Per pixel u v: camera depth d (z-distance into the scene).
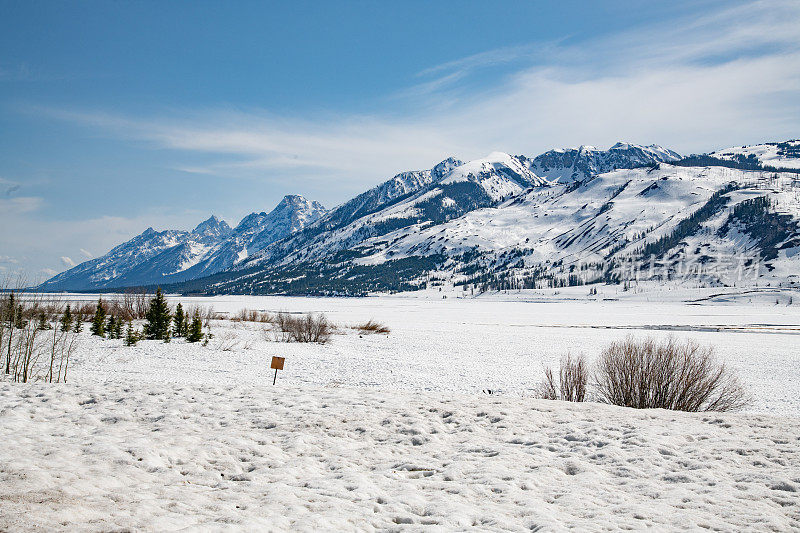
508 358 30.89
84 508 4.64
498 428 8.98
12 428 7.60
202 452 7.01
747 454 7.49
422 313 108.25
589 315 101.31
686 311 118.56
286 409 9.88
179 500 5.16
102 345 26.50
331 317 86.81
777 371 26.62
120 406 9.77
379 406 10.27
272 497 5.42
